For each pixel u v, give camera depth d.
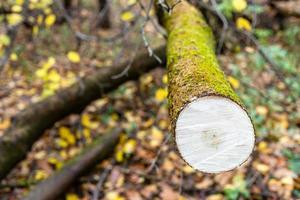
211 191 4.34
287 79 5.91
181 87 2.01
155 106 5.73
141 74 5.05
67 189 4.31
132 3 3.58
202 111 1.86
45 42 7.59
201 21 3.19
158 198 4.40
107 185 4.59
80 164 4.45
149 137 5.17
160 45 4.88
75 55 3.59
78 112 4.91
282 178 4.29
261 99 5.53
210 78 2.01
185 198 4.31
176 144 1.90
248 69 6.05
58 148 5.22
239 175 4.40
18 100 6.29
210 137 1.89
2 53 4.36
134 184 4.60
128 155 4.84
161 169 4.71
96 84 4.84
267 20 7.32
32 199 4.03
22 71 7.00
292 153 4.66
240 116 1.87
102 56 7.09
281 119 5.21
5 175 4.29
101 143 4.70
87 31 7.92
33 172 4.88
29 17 4.70
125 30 4.43
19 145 4.35
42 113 4.54
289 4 7.36
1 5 4.39
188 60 2.29
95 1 9.58
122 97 5.96
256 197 4.18
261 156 4.62
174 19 3.20
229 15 3.54
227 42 4.20
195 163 1.94
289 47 7.06
